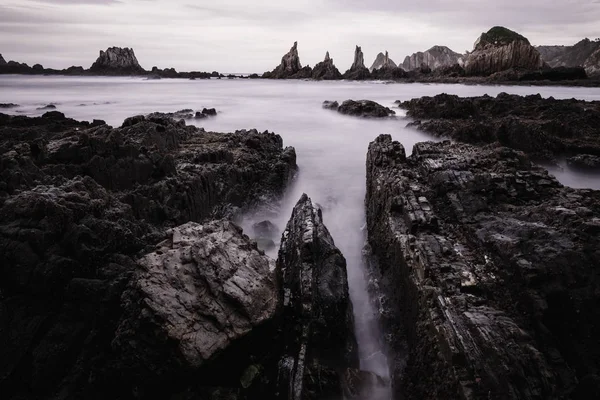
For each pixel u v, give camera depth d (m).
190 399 8.70
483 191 14.34
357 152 34.41
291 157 27.23
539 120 35.09
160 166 17.59
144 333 8.62
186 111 50.66
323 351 10.80
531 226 11.21
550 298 9.14
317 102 70.44
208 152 22.17
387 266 14.17
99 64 194.50
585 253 9.49
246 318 9.20
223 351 8.77
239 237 11.54
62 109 55.56
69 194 11.78
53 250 10.36
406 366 10.52
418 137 37.44
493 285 10.02
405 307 11.62
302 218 15.68
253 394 9.35
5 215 10.76
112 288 9.96
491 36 140.00
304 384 9.66
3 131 21.08
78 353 9.65
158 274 9.35
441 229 12.81
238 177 21.94
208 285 9.31
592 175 25.70
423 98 48.50
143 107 60.00
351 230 20.92
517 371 7.54
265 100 73.94
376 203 17.77
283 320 10.91
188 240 10.59
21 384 9.25
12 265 9.83
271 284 10.38
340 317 11.84
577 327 8.70
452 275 10.26
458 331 8.52
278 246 18.03
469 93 77.31
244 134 30.45
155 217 15.59
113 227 11.58
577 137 30.81
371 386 10.70
